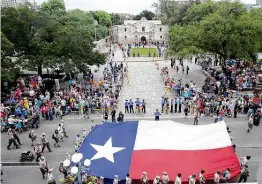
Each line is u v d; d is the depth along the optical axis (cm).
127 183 2488
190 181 2441
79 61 6200
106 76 6731
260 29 6047
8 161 3256
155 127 3020
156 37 17262
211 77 6700
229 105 4441
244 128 4028
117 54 11431
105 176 2606
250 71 6544
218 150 2784
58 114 4522
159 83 6412
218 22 6150
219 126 3034
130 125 3073
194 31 6700
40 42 6047
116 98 5138
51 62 5978
